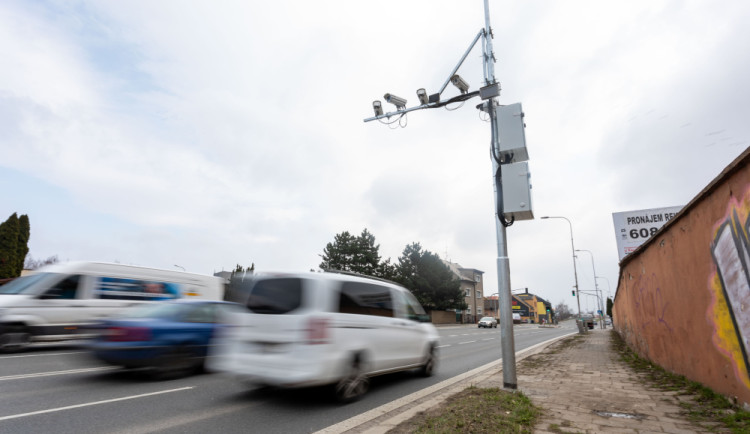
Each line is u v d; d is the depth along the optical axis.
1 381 6.54
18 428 4.28
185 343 7.31
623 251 20.72
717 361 5.55
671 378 7.29
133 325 6.81
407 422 4.59
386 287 7.08
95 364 6.88
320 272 5.76
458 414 4.77
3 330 9.00
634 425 4.48
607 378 7.69
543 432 4.23
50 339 9.62
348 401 5.68
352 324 5.78
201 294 12.98
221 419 4.82
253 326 5.60
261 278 5.89
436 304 48.22
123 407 5.21
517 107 6.91
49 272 10.10
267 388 6.53
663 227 7.56
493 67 7.69
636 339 12.09
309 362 5.05
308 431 4.43
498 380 7.45
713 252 5.47
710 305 5.70
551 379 7.60
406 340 7.18
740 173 4.56
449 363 10.57
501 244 6.80
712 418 4.68
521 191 6.62
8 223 30.27
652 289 9.26
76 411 4.96
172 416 4.89
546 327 52.41
